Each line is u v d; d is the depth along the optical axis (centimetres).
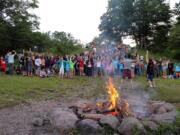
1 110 1592
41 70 2981
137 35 9319
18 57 3008
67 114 1254
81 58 3192
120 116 1295
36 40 5850
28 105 1722
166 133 1179
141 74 3409
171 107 1452
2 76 2714
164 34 9044
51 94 2089
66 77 3025
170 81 3066
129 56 3216
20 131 1231
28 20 5847
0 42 5344
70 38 6962
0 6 5688
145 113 1379
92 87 2464
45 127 1269
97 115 1248
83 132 1166
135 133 1135
